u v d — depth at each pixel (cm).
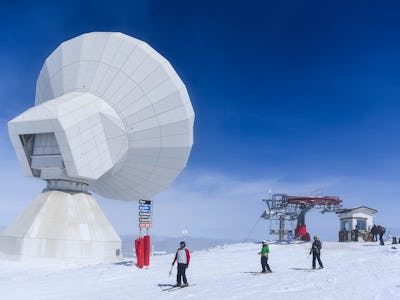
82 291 2041
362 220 4972
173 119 4088
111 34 4019
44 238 3481
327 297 1510
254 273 2428
